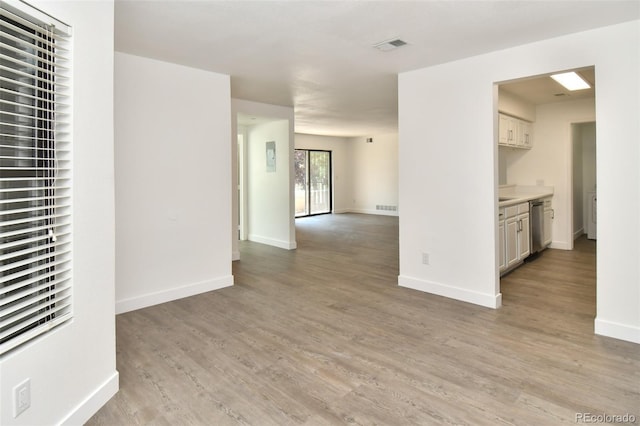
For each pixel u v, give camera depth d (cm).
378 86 472
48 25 171
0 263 160
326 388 226
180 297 393
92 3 196
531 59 322
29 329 165
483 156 359
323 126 898
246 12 259
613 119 285
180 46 328
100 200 204
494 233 357
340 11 259
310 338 296
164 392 222
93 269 201
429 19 273
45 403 171
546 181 622
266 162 687
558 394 218
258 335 302
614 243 289
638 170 277
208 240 415
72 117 185
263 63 376
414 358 263
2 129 162
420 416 199
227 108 423
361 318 337
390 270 507
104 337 210
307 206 1141
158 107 370
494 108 352
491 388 225
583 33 296
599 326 298
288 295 403
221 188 424
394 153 1117
